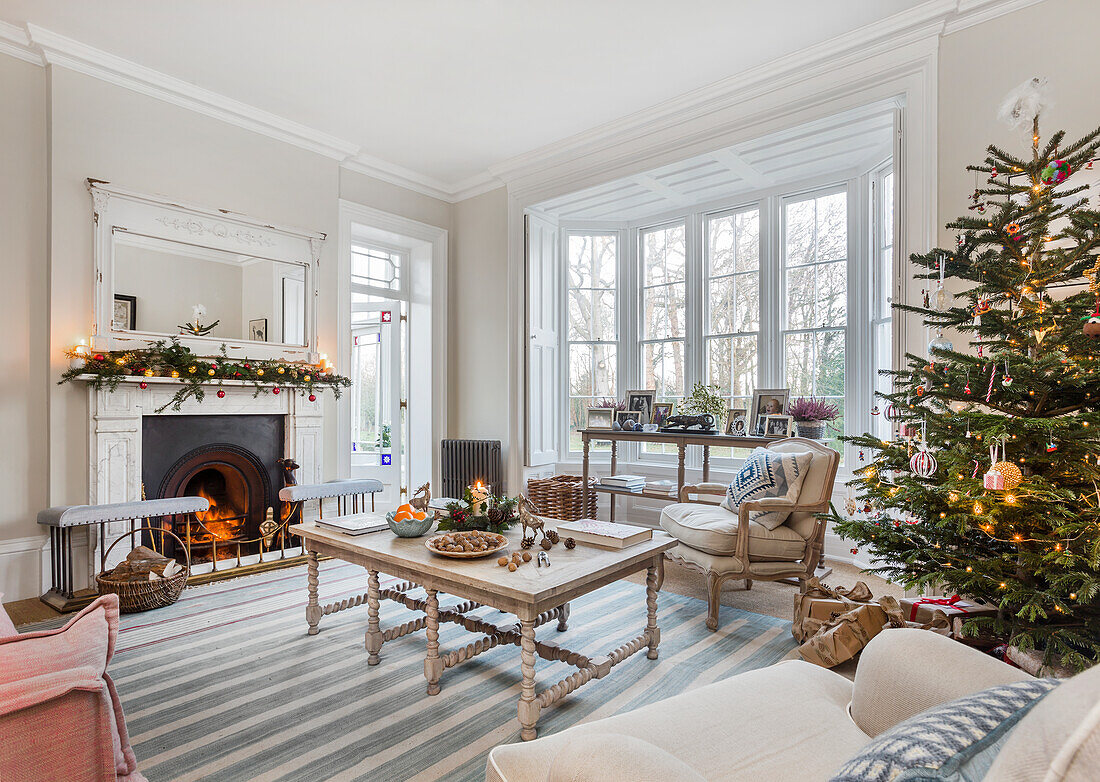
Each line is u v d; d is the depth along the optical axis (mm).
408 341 5977
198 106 4129
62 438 3521
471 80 3984
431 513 3148
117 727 1401
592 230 5922
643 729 1172
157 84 3895
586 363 5922
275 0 3168
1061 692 549
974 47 3129
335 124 4629
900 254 3354
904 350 3318
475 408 5730
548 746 1107
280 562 4062
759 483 3209
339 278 5023
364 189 5242
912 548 2189
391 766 1835
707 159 4383
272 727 2057
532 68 3836
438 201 5844
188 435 4051
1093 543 1710
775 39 3521
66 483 3525
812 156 4395
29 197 3502
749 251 5172
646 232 5848
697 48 3613
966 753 660
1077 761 474
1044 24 2936
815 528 3014
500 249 5543
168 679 2410
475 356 5738
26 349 3477
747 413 4605
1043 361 1772
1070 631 1821
